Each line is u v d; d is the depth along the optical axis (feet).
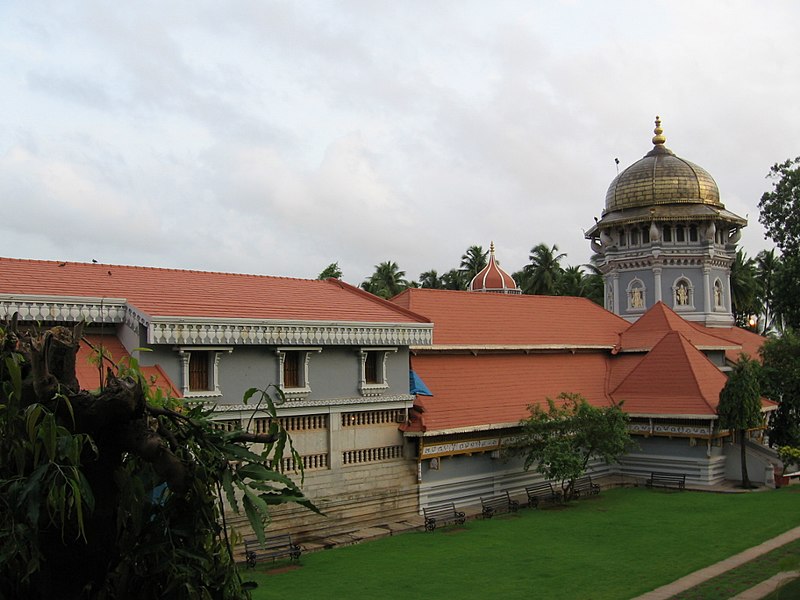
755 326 293.23
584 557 79.20
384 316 100.12
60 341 29.22
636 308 173.58
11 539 25.38
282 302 94.27
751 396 117.39
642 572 73.10
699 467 122.52
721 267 175.83
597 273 291.99
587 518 99.45
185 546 30.45
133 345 75.41
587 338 141.38
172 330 74.64
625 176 178.19
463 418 104.78
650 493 118.01
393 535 90.38
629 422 127.85
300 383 87.76
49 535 27.86
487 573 73.15
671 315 148.15
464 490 105.81
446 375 113.09
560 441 106.42
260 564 76.23
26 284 77.05
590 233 183.83
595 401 127.03
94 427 27.84
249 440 31.76
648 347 140.26
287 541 83.05
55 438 25.50
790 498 110.11
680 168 172.86
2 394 29.07
